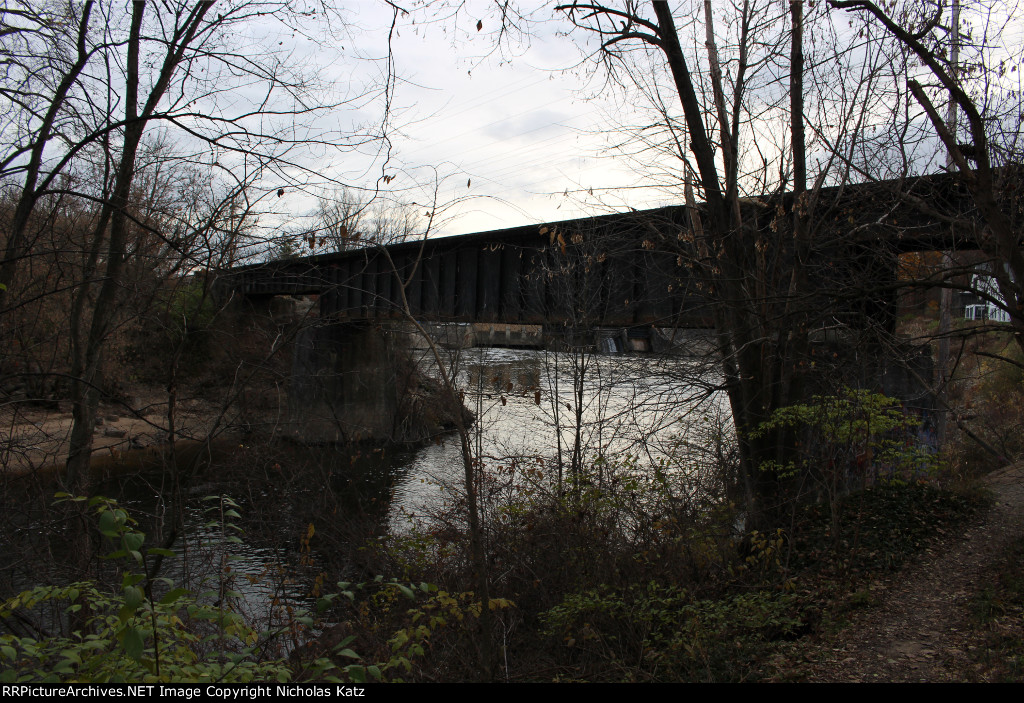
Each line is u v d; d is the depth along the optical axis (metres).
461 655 8.04
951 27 6.94
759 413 11.58
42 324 8.27
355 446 21.42
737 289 11.21
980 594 7.91
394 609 9.43
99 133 5.77
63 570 6.35
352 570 10.98
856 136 9.24
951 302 13.89
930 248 9.20
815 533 10.53
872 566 9.41
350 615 9.20
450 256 21.95
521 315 19.08
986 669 6.15
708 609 8.03
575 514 10.33
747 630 7.91
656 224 12.57
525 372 20.03
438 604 7.05
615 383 13.72
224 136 5.87
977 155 5.96
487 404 24.33
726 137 11.58
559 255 17.03
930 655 6.71
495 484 12.95
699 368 11.62
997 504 11.53
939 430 14.30
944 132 6.10
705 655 6.93
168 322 7.16
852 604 8.34
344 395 25.62
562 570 10.04
